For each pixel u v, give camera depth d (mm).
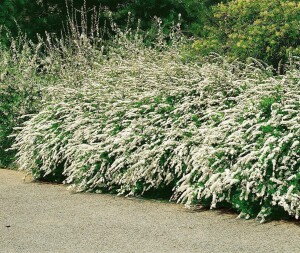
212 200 7270
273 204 6621
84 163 8719
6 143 11227
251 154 6930
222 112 8031
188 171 7867
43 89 11305
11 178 9922
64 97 10156
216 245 5988
